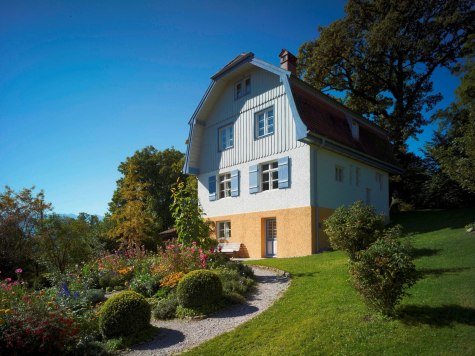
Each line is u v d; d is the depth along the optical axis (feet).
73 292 29.55
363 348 17.75
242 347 20.21
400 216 73.31
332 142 53.78
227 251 60.95
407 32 82.48
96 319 24.35
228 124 67.00
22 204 59.21
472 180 42.45
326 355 17.75
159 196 123.95
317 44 91.97
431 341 17.40
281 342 19.94
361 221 32.09
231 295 28.84
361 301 23.73
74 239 59.16
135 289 33.63
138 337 23.12
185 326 24.90
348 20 86.99
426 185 81.66
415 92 89.71
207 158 71.41
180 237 39.93
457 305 20.75
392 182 89.25
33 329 19.31
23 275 51.11
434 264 29.89
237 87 66.23
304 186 51.90
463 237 39.32
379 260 20.42
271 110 59.21
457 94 49.73
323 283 29.78
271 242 57.57
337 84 95.25
